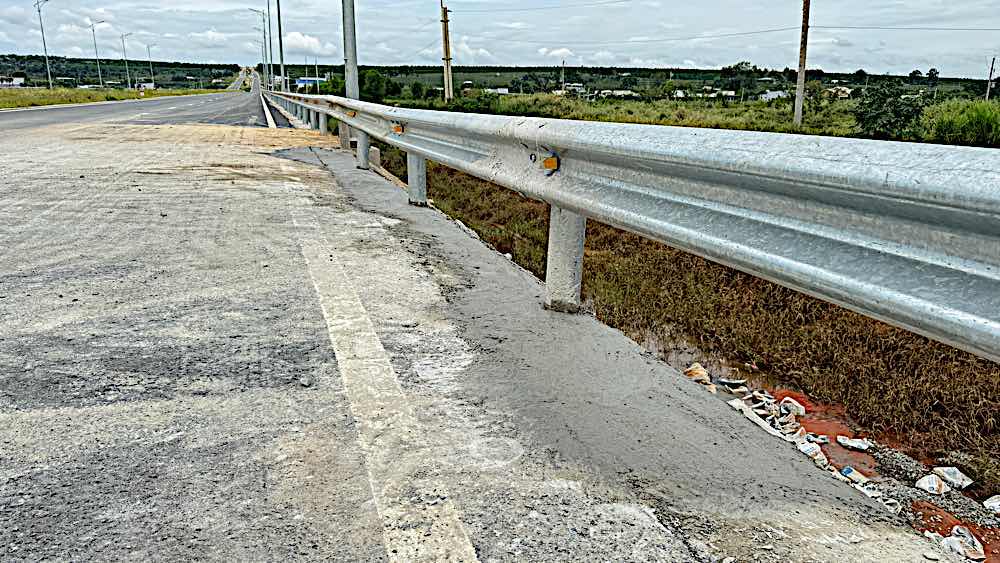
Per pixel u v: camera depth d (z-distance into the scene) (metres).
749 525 1.65
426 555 1.46
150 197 5.65
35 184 6.12
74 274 3.40
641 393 2.35
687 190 2.08
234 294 3.20
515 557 1.47
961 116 14.21
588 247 6.12
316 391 2.23
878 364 3.47
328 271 3.66
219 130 15.02
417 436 1.96
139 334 2.65
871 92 18.41
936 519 2.30
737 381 3.47
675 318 4.25
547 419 2.12
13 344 2.51
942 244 1.30
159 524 1.53
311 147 11.17
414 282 3.55
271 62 53.97
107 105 39.22
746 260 1.76
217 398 2.15
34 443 1.84
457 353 2.62
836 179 1.42
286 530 1.53
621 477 1.82
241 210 5.25
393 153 14.23
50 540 1.46
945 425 2.96
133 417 2.00
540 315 3.12
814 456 2.68
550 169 2.89
